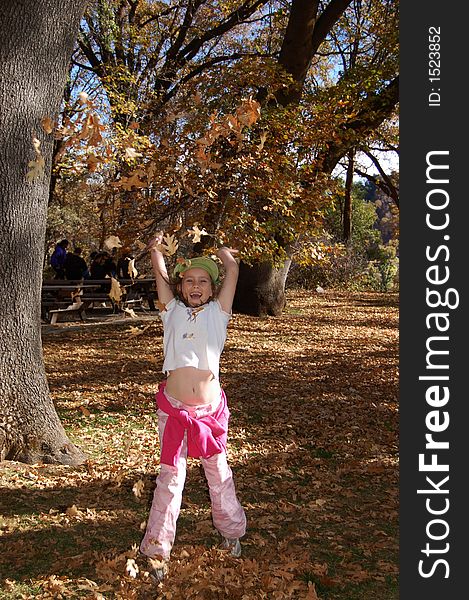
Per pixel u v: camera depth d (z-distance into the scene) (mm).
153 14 25672
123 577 3793
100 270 19578
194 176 11141
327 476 5867
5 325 5559
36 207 5598
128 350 13031
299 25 16359
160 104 18469
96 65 23359
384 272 34312
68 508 4703
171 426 3832
